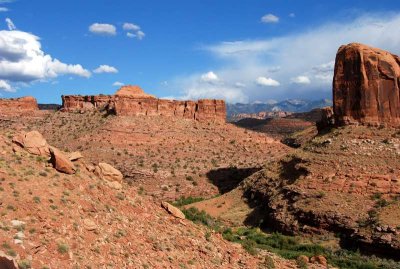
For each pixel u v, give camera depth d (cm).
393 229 4503
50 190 2325
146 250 2422
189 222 3269
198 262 2627
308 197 5638
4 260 1533
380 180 5534
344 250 4619
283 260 3656
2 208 1986
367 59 6769
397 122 6481
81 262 1950
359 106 6725
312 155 6481
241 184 7462
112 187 2881
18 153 2580
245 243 4328
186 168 9450
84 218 2284
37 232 1952
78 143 9956
